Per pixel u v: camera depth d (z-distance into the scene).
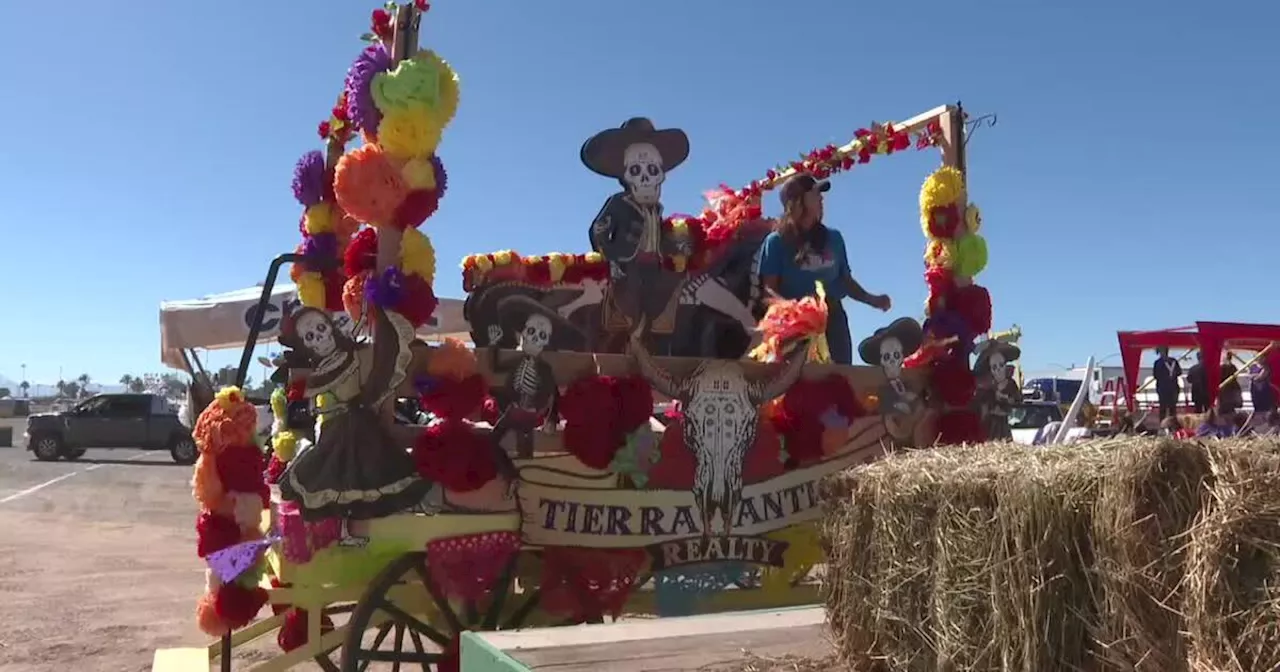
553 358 4.20
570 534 4.15
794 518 4.54
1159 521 1.84
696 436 4.37
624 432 4.20
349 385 3.86
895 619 2.45
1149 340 11.95
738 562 4.39
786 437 4.57
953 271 5.39
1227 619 1.71
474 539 3.99
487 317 4.39
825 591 2.81
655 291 4.63
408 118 3.86
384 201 3.82
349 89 4.04
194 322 8.85
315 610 4.01
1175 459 1.84
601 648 2.79
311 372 3.86
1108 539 1.89
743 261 5.66
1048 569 1.99
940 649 2.27
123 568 10.07
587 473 4.20
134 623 7.62
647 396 4.26
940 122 5.69
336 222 5.27
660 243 4.70
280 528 4.07
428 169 3.89
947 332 5.22
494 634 2.99
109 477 20.56
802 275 5.32
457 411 3.92
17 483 19.02
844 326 5.52
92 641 7.03
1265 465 1.74
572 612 4.13
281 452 4.99
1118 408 13.23
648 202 4.64
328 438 3.82
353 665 3.82
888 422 4.90
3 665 6.39
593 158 4.57
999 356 5.47
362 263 4.40
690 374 4.41
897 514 2.47
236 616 4.02
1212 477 1.79
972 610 2.18
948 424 5.09
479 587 3.97
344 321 4.78
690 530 4.32
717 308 5.35
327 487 3.76
